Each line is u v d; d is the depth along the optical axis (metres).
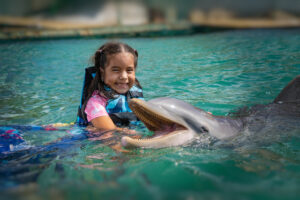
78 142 2.80
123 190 1.65
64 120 3.87
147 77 5.97
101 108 3.32
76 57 8.54
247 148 2.56
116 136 2.89
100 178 1.87
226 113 3.77
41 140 2.94
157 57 8.25
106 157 2.38
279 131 2.91
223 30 16.20
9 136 2.91
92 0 21.78
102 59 3.42
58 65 7.55
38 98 4.86
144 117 2.58
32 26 17.06
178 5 21.81
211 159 2.28
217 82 5.37
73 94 5.07
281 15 21.20
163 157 2.30
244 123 3.03
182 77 5.85
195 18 21.11
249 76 5.65
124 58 3.33
